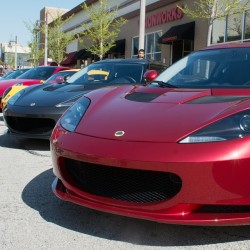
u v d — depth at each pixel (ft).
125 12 81.56
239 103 9.15
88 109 10.68
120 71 20.57
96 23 75.97
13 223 9.63
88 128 9.61
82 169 9.21
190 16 49.93
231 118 8.51
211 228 9.36
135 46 77.97
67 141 9.42
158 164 8.03
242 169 7.87
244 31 48.83
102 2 76.64
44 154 17.21
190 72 12.76
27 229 9.31
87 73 21.07
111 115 9.92
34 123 17.28
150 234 9.07
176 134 8.44
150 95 10.98
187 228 9.36
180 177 7.94
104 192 8.97
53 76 30.07
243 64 12.17
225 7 43.42
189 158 7.90
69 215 10.17
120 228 9.40
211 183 7.86
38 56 133.59
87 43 105.40
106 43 81.61
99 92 12.00
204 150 7.95
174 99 10.23
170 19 63.87
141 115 9.53
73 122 10.25
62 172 9.55
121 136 8.85
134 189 8.61
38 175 13.87
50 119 16.84
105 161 8.52
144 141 8.48
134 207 8.45
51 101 17.30
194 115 9.00
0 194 11.72
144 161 8.13
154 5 68.33
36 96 18.16
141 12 45.01
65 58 119.14
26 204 10.93
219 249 8.38
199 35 56.29
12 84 32.48
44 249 8.35
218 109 9.07
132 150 8.35
